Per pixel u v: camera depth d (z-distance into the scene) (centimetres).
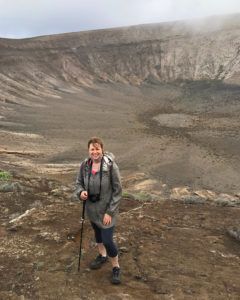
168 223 447
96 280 304
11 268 319
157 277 312
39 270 315
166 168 2734
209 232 425
